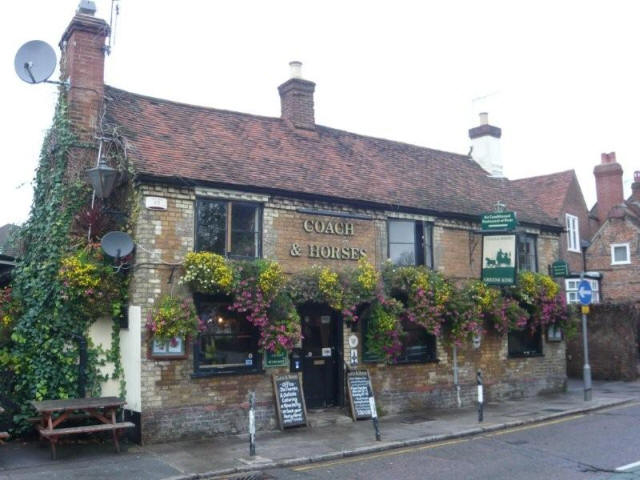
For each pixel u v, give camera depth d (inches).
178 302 432.1
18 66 449.4
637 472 337.7
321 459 386.0
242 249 483.8
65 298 435.8
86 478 334.3
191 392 442.6
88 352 443.2
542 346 679.7
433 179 676.7
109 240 428.8
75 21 478.6
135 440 424.2
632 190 1174.3
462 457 386.9
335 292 493.0
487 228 600.1
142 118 518.0
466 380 601.6
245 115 611.2
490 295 599.5
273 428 476.1
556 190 984.3
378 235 557.9
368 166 629.0
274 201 500.1
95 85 482.9
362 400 517.7
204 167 480.1
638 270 927.7
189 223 456.8
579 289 624.7
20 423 423.8
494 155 801.6
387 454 402.9
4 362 422.9
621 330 802.8
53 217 456.4
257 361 479.5
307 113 641.0
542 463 366.3
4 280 484.7
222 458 382.6
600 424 494.0
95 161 472.4
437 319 553.3
